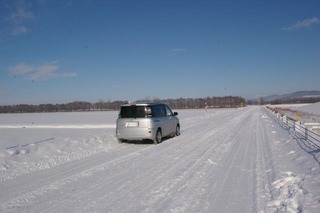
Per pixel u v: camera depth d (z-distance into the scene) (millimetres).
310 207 5012
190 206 5543
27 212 5410
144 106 13719
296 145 11586
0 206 5754
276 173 7590
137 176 7805
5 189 6930
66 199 6082
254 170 8273
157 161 9742
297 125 15430
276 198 5727
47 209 5539
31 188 6953
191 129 20922
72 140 14273
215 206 5520
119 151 11984
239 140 14648
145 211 5320
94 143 14172
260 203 5570
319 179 6395
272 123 25203
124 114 13961
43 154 11438
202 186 6805
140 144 13898
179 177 7609
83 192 6527
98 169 8742
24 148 11953
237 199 5871
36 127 30922
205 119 32594
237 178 7453
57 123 38281
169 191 6465
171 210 5348
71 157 10914
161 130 14539
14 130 27000
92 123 35781
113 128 26062
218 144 13352
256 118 33219
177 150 11938
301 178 6852
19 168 9164
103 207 5566
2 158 10055
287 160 9273
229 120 30297
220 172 8117
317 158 8297
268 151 11289
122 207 5547
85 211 5379
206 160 9750
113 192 6477
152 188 6707
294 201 5379
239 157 10227
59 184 7227
